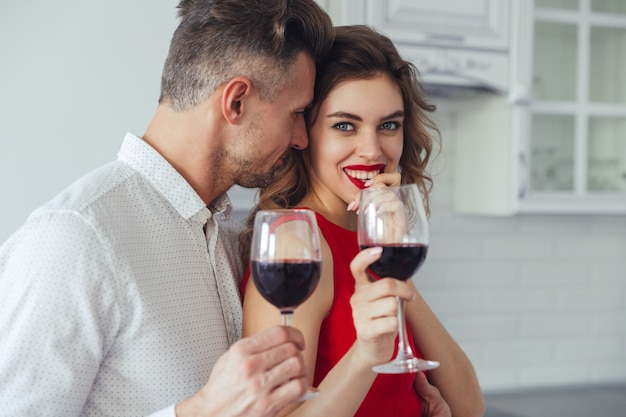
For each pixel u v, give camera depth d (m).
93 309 1.26
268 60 1.43
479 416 1.88
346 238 1.68
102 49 2.34
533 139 3.12
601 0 3.21
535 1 3.07
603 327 3.69
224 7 1.42
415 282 3.40
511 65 2.94
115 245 1.30
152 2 2.38
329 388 1.33
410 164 1.89
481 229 3.49
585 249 3.67
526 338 3.58
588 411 3.15
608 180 3.27
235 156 1.46
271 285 1.14
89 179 1.38
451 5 2.83
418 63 2.79
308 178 1.75
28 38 2.28
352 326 1.56
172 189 1.43
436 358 1.81
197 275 1.43
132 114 2.37
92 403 1.32
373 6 2.71
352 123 1.64
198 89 1.42
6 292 1.25
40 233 1.26
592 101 3.25
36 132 2.29
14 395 1.21
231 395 1.12
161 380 1.34
